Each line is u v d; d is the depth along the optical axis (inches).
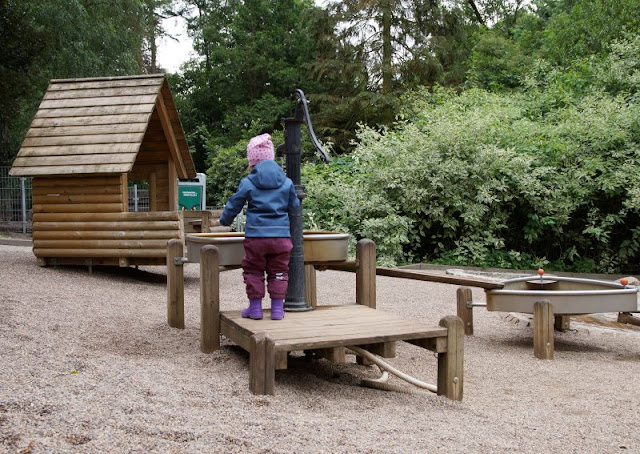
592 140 582.6
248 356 209.6
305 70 1396.4
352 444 133.3
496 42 1072.2
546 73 806.5
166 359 205.5
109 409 142.0
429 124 609.3
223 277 446.6
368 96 1003.9
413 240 581.9
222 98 1510.8
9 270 383.6
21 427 126.4
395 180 561.9
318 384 193.9
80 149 401.1
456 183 572.1
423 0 1039.0
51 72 1022.4
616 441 152.1
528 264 577.0
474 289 438.0
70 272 403.9
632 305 264.8
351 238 550.6
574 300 257.3
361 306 226.7
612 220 563.5
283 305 211.5
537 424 163.3
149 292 356.2
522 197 575.5
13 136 1112.8
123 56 1098.7
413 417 161.3
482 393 198.2
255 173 200.7
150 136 471.2
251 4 1510.8
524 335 297.6
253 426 139.6
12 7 911.7
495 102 684.1
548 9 1364.4
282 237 199.2
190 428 134.3
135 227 393.4
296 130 216.2
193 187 643.5
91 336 226.7
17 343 201.0
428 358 244.4
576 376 224.7
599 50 884.0
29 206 831.1
